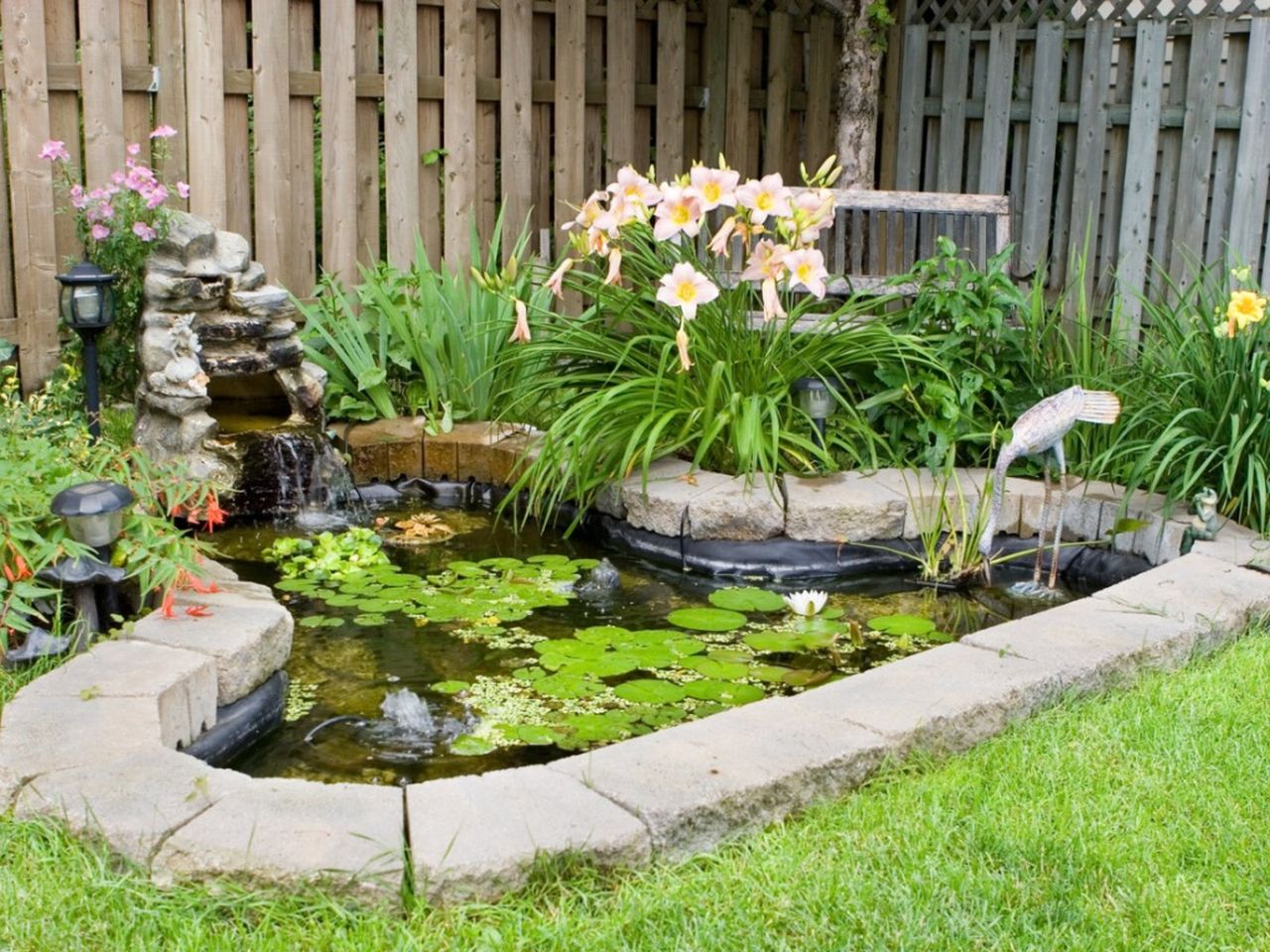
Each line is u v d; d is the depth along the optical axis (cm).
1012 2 693
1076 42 663
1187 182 636
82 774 248
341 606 399
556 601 411
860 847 247
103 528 329
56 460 369
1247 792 270
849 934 221
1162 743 291
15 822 238
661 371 468
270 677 330
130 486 366
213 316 484
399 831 232
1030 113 678
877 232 600
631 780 254
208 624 325
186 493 381
